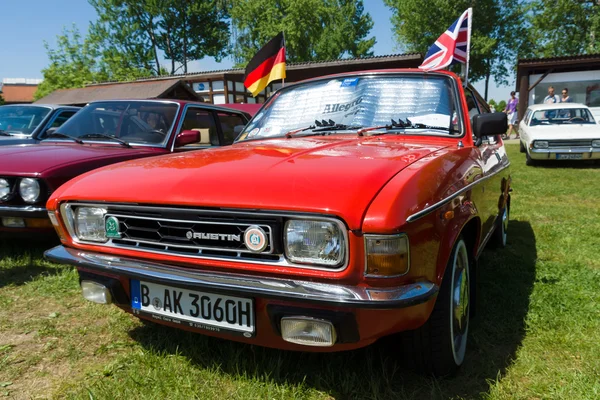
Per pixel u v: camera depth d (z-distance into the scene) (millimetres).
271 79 5660
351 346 1708
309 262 1636
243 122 5848
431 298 1658
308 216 1603
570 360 2232
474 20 33750
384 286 1582
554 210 6047
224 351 2324
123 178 2115
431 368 2027
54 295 3176
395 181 1701
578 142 10195
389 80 2992
